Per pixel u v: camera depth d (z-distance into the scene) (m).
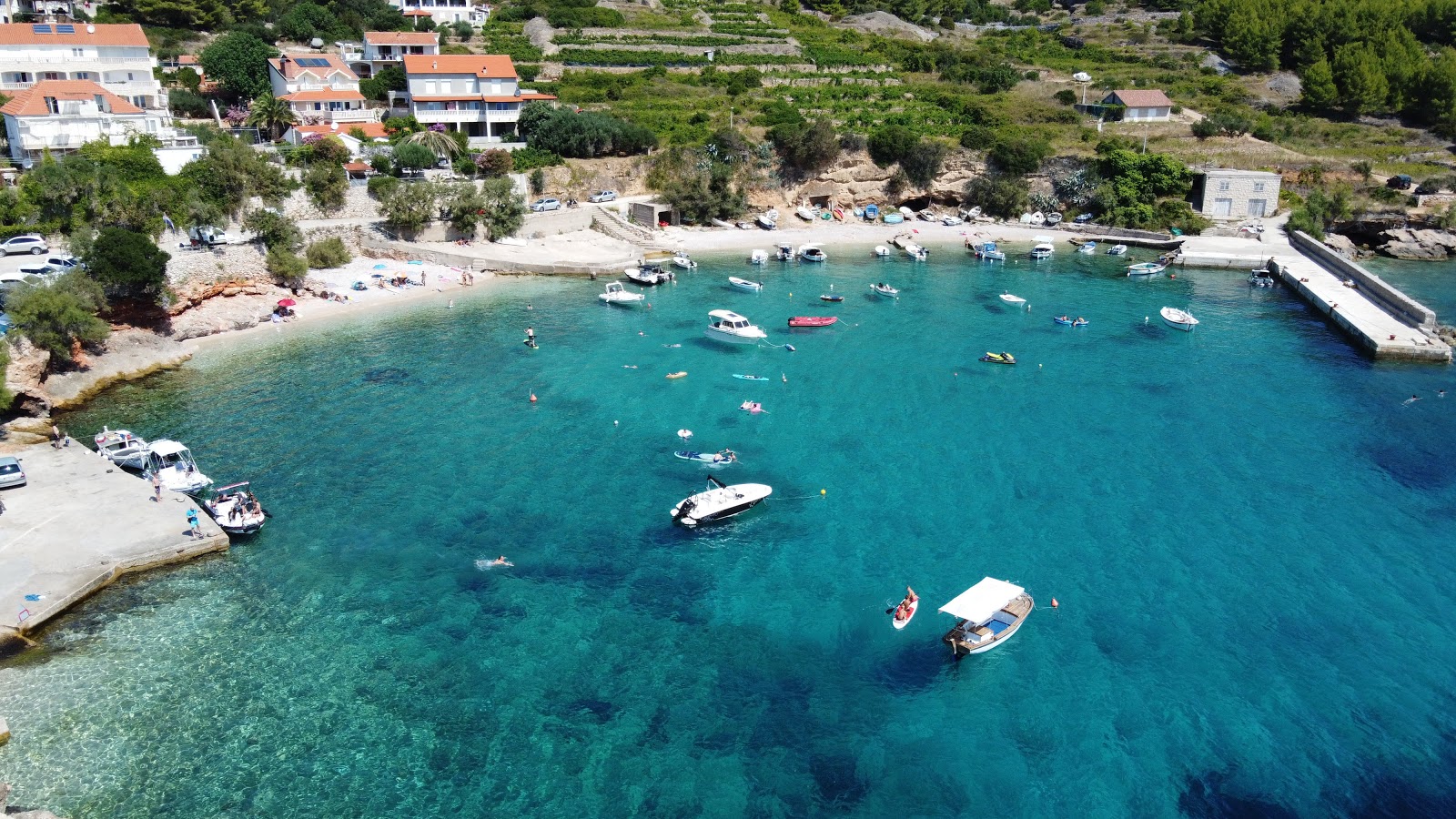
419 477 60.69
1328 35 183.62
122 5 156.38
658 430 68.19
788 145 137.88
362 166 114.81
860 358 83.62
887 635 46.31
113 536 51.41
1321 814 36.25
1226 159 145.00
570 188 128.88
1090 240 133.50
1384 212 130.50
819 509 58.00
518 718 40.53
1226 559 52.72
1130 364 83.06
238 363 79.25
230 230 99.25
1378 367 82.94
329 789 36.53
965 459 64.50
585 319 92.44
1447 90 157.88
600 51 166.75
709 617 47.59
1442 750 39.38
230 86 140.88
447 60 133.75
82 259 78.38
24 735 38.59
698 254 120.69
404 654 44.25
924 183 143.62
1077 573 51.28
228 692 41.53
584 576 50.78
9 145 104.75
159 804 35.62
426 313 93.00
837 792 37.06
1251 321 96.50
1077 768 38.38
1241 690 42.75
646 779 37.44
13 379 66.12
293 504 57.09
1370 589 50.09
